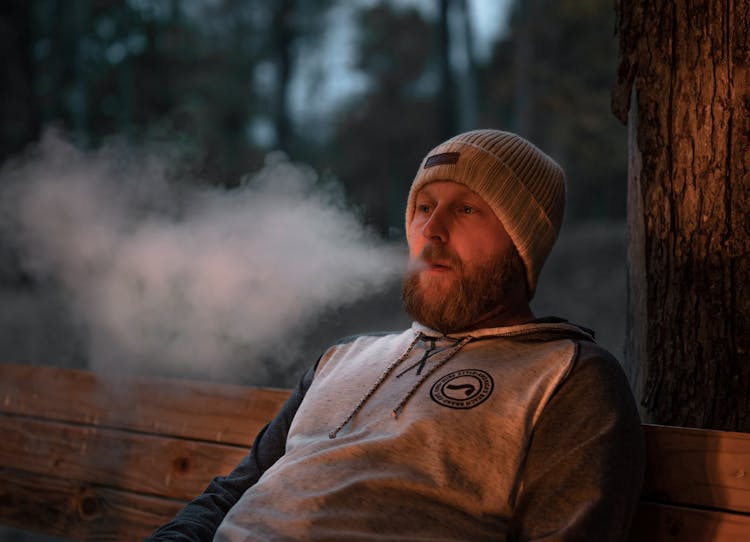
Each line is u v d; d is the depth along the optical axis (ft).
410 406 5.02
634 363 6.17
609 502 4.34
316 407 5.44
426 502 4.65
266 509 4.90
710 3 5.59
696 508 4.90
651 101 5.84
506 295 5.53
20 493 7.64
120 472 7.11
